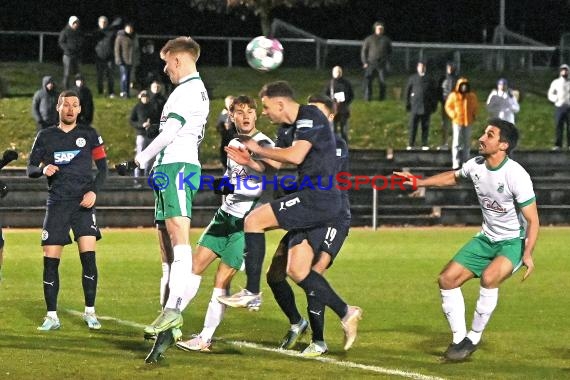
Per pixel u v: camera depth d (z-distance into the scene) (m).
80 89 58.28
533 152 66.00
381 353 21.31
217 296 21.39
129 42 70.31
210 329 21.27
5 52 84.38
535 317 26.23
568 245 46.59
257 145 20.14
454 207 58.41
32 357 20.28
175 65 20.86
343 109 62.28
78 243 24.02
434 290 31.27
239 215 21.70
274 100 20.61
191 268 20.44
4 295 29.50
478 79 79.31
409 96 65.12
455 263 21.16
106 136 66.75
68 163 23.80
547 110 76.19
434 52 78.69
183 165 20.61
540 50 80.50
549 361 20.75
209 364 19.83
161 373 18.91
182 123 20.44
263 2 82.94
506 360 20.80
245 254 20.61
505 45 82.56
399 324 25.03
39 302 28.09
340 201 20.66
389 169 63.31
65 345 21.69
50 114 58.44
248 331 23.97
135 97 72.00
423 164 64.56
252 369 19.38
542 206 59.31
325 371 19.28
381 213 58.72
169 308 19.89
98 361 19.94
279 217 20.36
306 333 23.44
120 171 20.50
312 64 81.19
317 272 20.73
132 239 48.47
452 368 19.92
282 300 21.61
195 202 57.72
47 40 84.19
